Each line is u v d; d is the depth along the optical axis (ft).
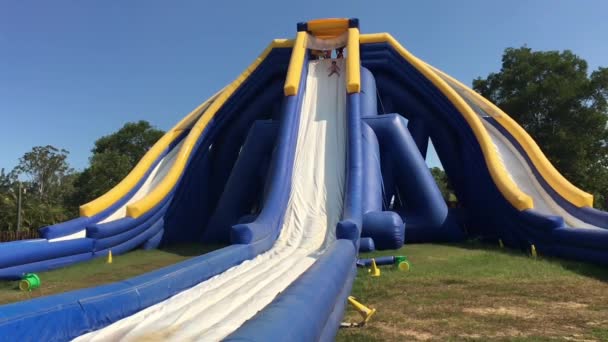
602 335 16.35
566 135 89.45
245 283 23.50
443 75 65.00
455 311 20.22
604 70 85.92
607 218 37.65
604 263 31.19
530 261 34.53
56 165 157.79
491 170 47.78
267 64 62.59
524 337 16.24
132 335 15.30
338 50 67.15
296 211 44.19
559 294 23.20
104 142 143.33
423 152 61.46
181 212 54.54
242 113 63.52
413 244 48.73
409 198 51.37
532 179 47.57
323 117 55.21
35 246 34.94
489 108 57.93
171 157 57.41
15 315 14.05
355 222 34.94
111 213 48.24
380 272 30.91
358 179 44.37
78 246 39.47
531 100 92.73
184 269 22.65
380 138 52.21
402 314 19.85
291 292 13.42
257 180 55.83
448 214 50.70
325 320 13.78
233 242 33.47
